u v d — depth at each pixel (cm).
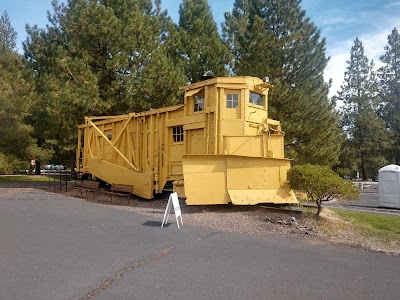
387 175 1550
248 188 1222
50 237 805
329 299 489
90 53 2311
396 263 675
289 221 1039
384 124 5009
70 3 2769
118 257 661
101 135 1847
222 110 1331
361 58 4847
